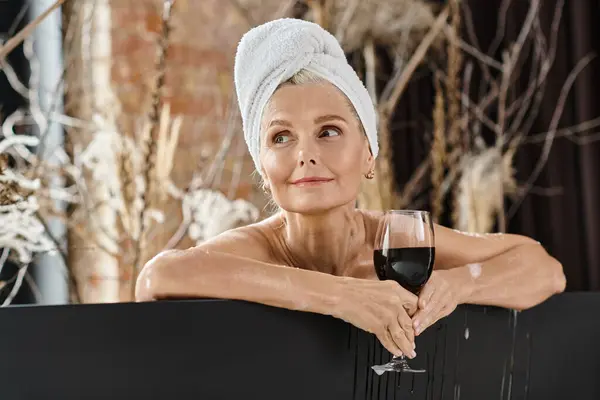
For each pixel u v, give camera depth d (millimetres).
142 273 1436
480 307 1605
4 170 1979
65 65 2760
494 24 3797
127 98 3031
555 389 1730
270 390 1354
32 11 3031
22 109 2955
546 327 1716
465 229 3295
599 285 3779
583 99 3799
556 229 3816
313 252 1640
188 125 3203
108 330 1208
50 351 1161
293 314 1383
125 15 3045
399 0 3502
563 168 3836
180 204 3086
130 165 2367
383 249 1458
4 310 1126
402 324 1436
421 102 3682
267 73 1550
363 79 3525
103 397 1203
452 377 1566
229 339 1317
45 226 2082
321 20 3078
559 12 3809
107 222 2760
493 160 3352
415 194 3645
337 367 1426
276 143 1544
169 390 1261
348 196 1542
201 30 3254
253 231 1677
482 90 3764
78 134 2875
